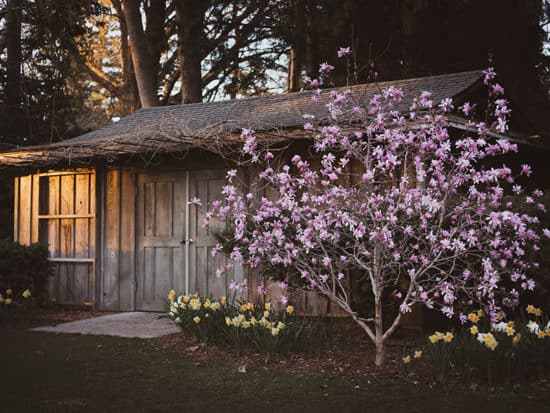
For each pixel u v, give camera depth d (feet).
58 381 19.72
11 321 33.60
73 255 38.14
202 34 71.15
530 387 18.51
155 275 35.63
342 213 20.76
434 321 27.40
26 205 39.60
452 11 52.54
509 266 23.79
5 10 67.00
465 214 20.80
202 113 39.19
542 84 57.57
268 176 23.70
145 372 20.95
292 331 23.62
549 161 39.50
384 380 19.66
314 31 62.18
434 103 29.45
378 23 55.21
